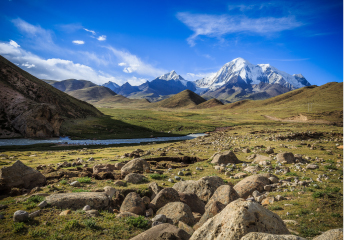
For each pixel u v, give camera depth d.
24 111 89.81
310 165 21.84
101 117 151.25
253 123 141.00
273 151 31.92
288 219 10.54
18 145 61.34
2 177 14.77
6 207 10.61
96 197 11.18
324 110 167.88
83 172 19.69
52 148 58.47
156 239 7.46
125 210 11.01
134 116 183.88
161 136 99.12
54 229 8.43
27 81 123.38
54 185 15.44
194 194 13.00
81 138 86.75
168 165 26.19
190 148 44.66
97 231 8.46
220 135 74.69
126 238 8.10
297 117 157.38
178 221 9.86
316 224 9.82
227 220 6.64
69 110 130.62
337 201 12.14
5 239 7.70
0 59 128.12
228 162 26.36
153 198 13.48
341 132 56.22
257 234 5.66
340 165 22.44
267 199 13.23
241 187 15.26
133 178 17.12
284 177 18.67
